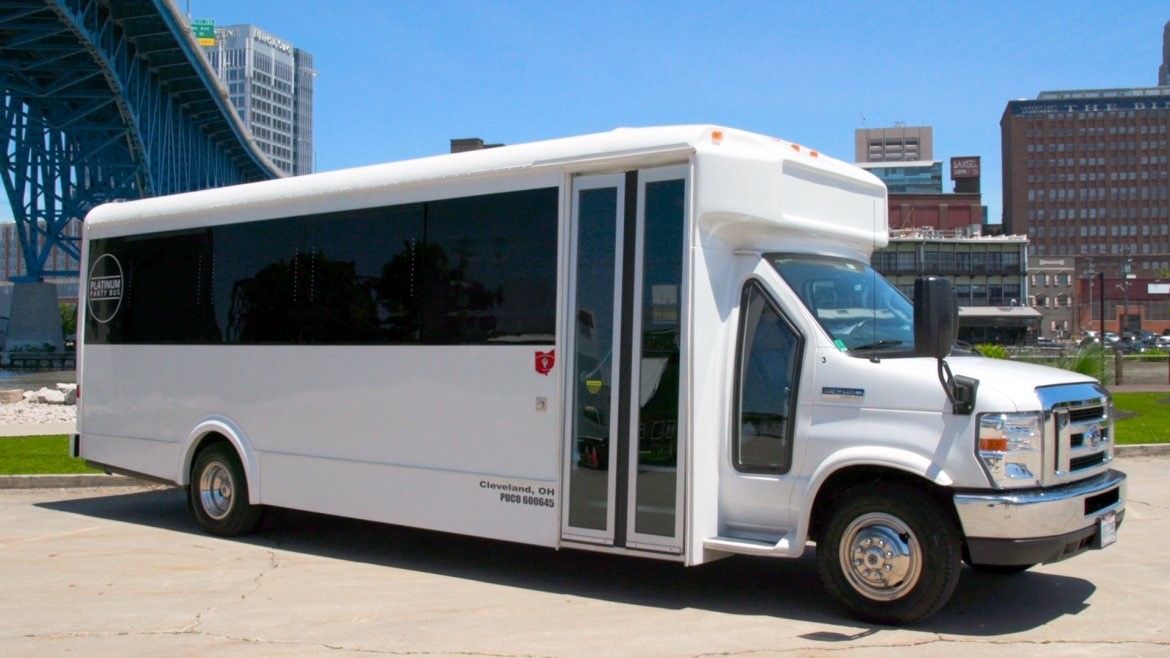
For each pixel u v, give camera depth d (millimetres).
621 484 6906
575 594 7406
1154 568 7988
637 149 6918
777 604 7039
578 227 7246
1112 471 6770
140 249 10352
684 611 6875
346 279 8609
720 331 6844
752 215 6859
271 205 9195
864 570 6355
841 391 6418
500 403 7551
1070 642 6023
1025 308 92438
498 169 7633
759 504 6656
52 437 17047
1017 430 5965
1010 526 5871
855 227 7855
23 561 8602
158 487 12867
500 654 5945
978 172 116562
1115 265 168000
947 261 92562
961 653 5805
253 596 7395
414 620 6715
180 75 62250
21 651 6078
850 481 6559
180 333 9898
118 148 64312
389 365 8234
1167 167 170000
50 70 52312
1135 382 33969
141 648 6125
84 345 10883
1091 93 175125
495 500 7555
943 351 6004
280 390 9031
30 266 66250
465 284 7836
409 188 8211
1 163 63875
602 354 7070
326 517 10688
